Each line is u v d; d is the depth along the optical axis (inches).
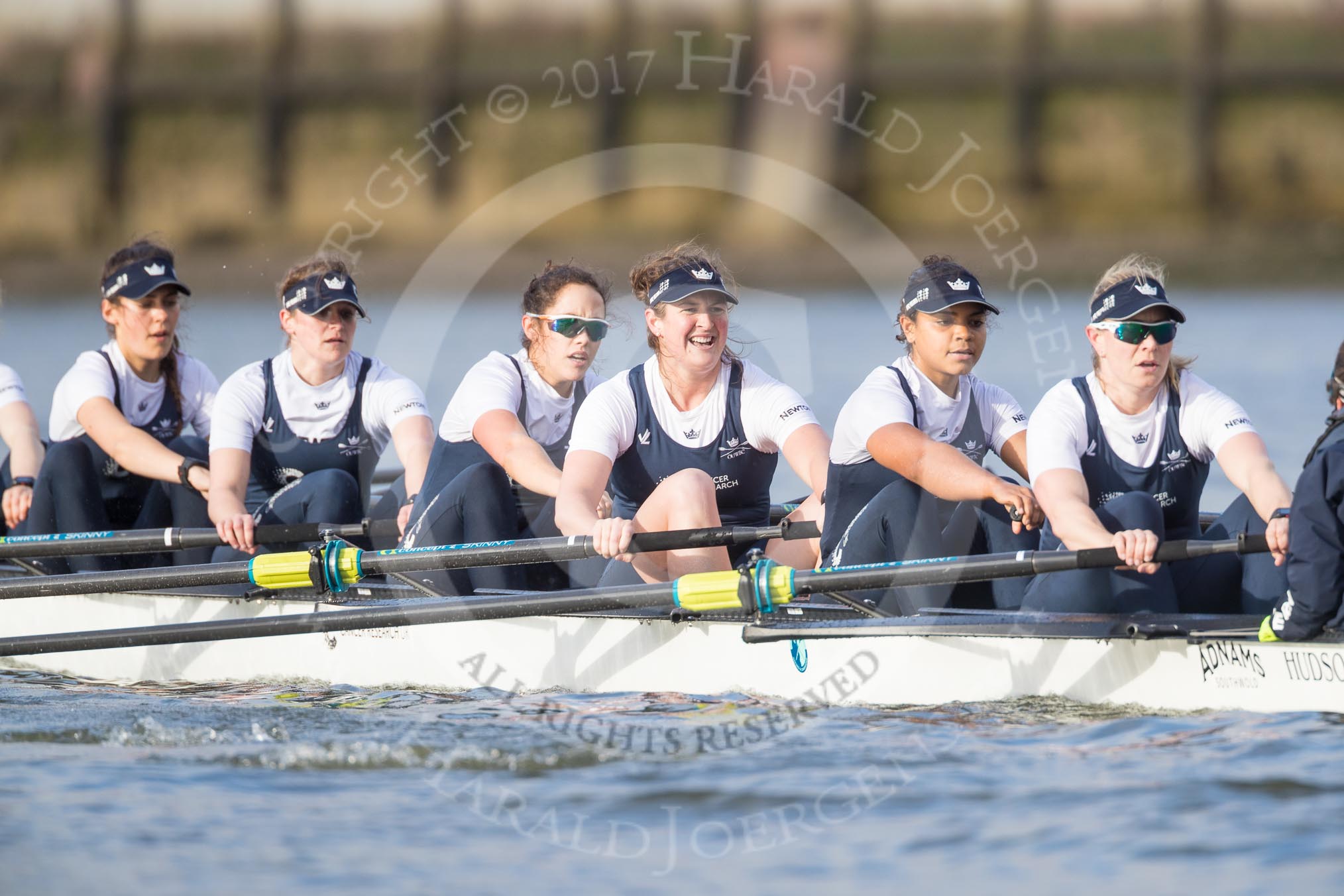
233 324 4288.9
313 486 1398.9
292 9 6535.4
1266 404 2640.3
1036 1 6368.1
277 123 6560.0
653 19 5442.9
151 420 1567.4
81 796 981.2
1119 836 865.5
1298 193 6540.4
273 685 1318.9
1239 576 1153.4
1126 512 1098.1
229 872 854.5
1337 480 971.9
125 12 6855.3
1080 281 5777.6
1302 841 845.8
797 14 5251.0
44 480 1487.5
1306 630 1008.2
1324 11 6574.8
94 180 6963.6
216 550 1465.3
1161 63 6515.8
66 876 849.5
